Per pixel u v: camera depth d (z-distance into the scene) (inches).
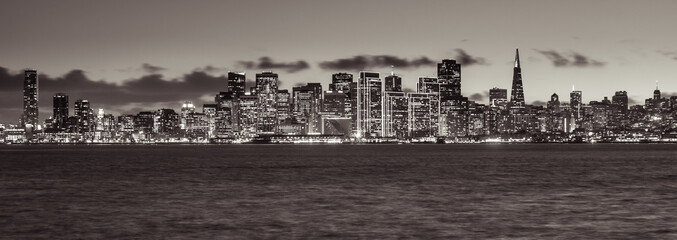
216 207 3595.0
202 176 5935.0
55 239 2664.9
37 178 5723.4
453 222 3080.7
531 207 3612.2
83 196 4173.2
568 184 5032.0
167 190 4549.7
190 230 2856.8
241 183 5137.8
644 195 4227.4
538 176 5885.8
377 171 6688.0
